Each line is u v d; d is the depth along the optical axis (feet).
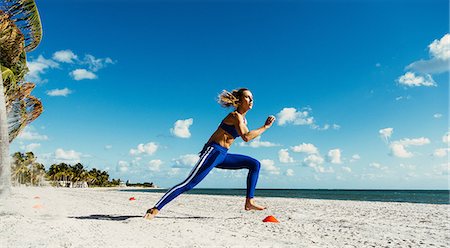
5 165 24.52
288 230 16.67
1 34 38.11
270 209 32.63
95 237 13.05
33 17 39.19
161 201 19.97
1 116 24.25
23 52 43.45
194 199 53.57
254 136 19.08
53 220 17.70
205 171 19.79
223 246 11.99
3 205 28.22
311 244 12.96
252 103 20.06
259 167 21.16
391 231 17.06
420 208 35.91
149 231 15.02
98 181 479.41
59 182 360.69
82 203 36.58
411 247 12.77
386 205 42.75
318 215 26.09
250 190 21.07
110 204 35.55
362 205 42.22
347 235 15.47
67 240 12.24
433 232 16.84
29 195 56.13
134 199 49.93
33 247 10.97
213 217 23.38
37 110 53.52
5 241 11.87
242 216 24.50
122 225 16.79
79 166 386.32
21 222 16.19
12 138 50.06
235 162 20.86
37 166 269.03
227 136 20.08
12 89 44.47
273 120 19.57
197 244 12.21
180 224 17.70
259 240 13.50
